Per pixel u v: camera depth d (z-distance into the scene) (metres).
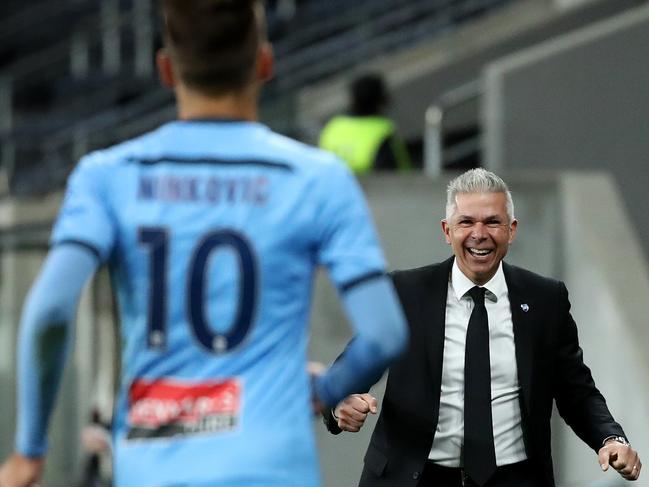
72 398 24.78
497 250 13.50
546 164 31.59
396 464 13.57
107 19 48.50
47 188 35.81
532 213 25.20
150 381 8.59
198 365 8.55
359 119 26.39
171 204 8.70
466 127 34.59
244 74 8.84
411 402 13.52
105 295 23.92
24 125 43.56
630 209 30.50
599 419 13.58
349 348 8.70
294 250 8.67
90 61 50.03
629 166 30.47
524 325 13.50
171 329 8.58
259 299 8.59
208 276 8.59
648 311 23.88
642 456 22.92
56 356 8.47
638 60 30.22
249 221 8.65
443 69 36.78
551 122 31.56
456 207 13.58
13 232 26.17
